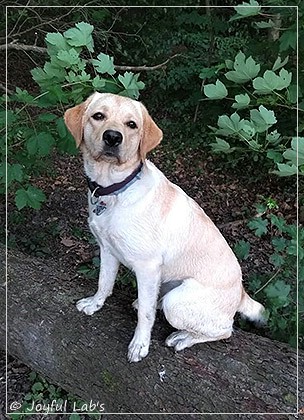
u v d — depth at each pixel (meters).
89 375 1.13
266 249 1.95
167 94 3.15
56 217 2.12
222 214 2.32
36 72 1.30
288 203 2.31
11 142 1.54
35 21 2.50
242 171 2.60
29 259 1.44
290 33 1.46
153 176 1.09
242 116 2.08
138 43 3.35
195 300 1.10
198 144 2.85
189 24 3.29
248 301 1.25
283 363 1.08
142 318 1.10
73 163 2.59
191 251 1.12
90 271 1.44
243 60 1.20
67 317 1.22
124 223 1.06
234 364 1.08
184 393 1.04
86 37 1.27
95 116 1.04
